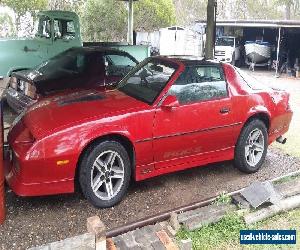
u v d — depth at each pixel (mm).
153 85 4609
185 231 3717
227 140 4938
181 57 5078
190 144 4594
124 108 4172
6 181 4094
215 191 4691
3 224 3750
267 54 23156
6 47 8844
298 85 16125
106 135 3996
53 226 3758
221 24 22406
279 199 4207
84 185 3949
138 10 27578
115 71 7578
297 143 6754
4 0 23953
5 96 7855
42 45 9297
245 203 4109
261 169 5461
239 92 4957
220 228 3791
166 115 4312
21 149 3750
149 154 4293
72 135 3791
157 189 4680
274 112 5367
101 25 26703
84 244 2869
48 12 9367
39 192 3764
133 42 15984
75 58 7590
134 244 3352
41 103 4609
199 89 4621
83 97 4617
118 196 4188
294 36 22516
